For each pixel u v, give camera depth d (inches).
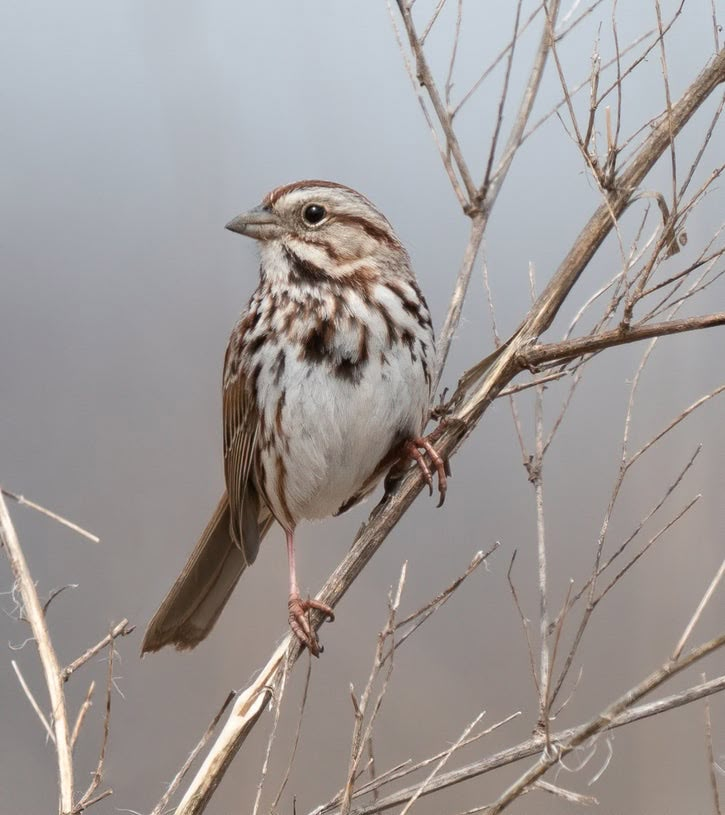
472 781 468.1
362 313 374.3
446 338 374.0
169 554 509.0
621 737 457.4
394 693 487.2
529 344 331.3
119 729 476.7
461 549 517.7
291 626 335.6
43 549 508.4
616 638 484.7
